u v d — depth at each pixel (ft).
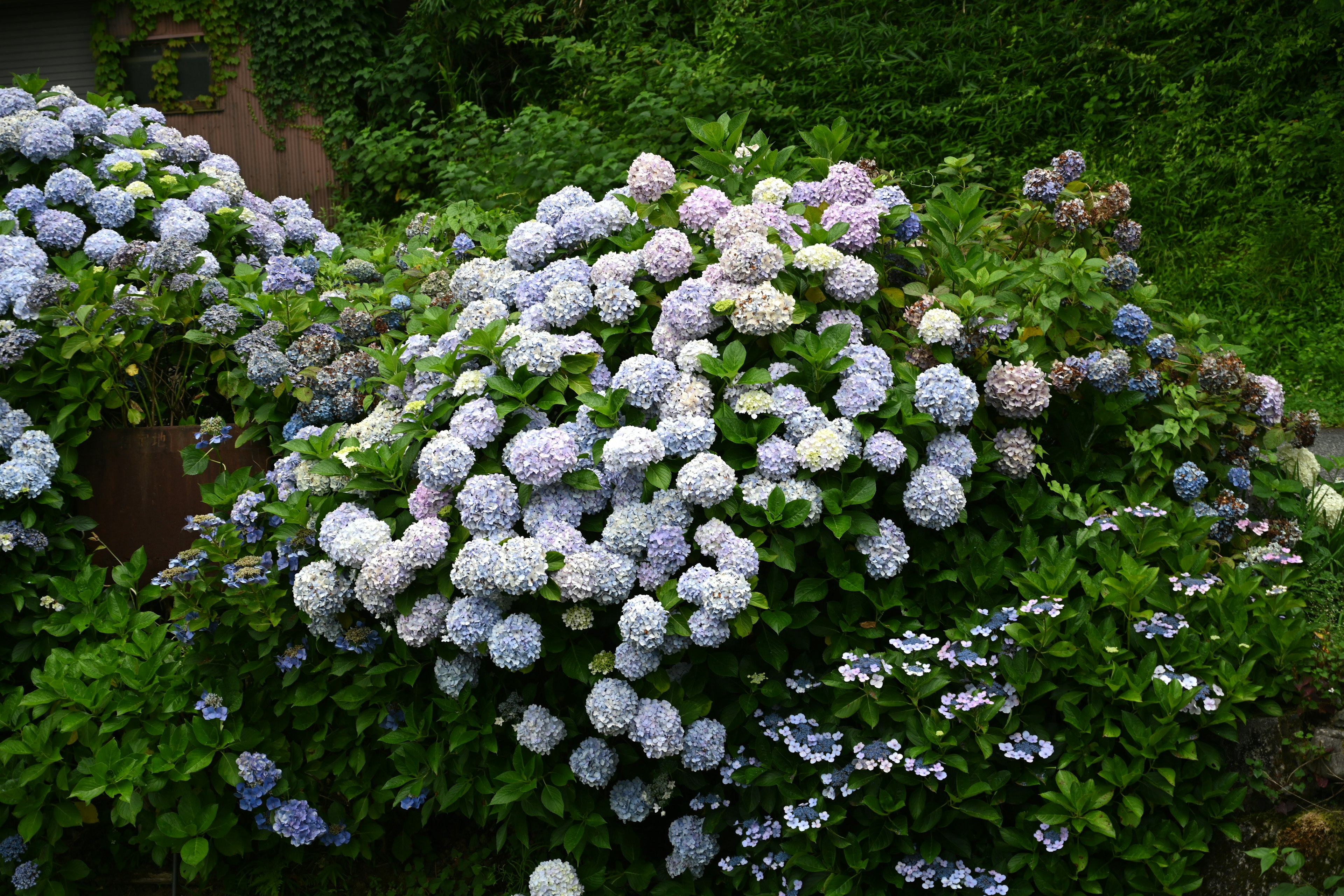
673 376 9.61
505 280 11.23
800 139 25.03
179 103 35.78
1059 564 9.05
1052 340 10.68
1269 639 8.69
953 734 8.49
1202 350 11.57
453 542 9.26
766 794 9.06
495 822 10.41
